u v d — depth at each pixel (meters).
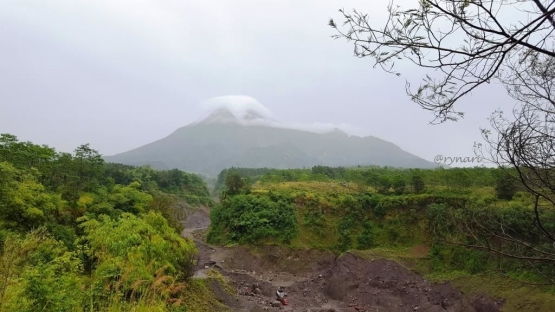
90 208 21.45
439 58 3.21
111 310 8.16
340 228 31.86
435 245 26.08
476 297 20.12
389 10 3.25
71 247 15.50
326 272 28.00
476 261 22.59
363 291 24.00
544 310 16.81
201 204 74.56
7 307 6.44
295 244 31.39
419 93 3.50
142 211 24.22
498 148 3.77
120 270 10.45
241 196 36.53
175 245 16.97
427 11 3.11
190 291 17.22
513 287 19.05
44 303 6.80
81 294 8.28
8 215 15.58
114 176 53.56
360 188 38.00
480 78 3.19
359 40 3.41
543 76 3.81
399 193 33.19
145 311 8.73
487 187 29.95
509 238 4.59
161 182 71.81
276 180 47.44
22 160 21.02
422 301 22.12
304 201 34.91
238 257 30.92
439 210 27.44
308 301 23.36
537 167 3.62
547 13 2.55
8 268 7.48
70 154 25.00
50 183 22.72
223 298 20.20
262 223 32.97
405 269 24.80
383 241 29.67
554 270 5.08
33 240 10.80
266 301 22.44
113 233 13.72
